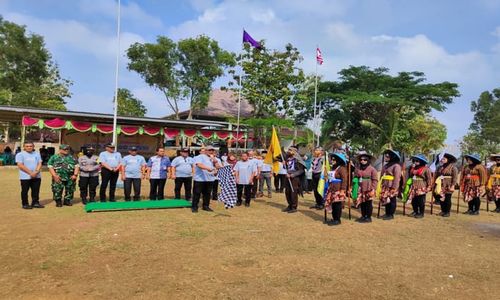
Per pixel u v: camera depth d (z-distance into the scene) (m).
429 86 32.81
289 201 11.60
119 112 41.62
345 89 35.34
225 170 10.66
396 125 31.58
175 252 6.99
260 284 5.55
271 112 32.56
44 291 5.12
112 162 12.05
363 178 10.27
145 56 33.72
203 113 38.22
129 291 5.17
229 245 7.56
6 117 25.62
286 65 32.72
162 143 28.02
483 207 14.61
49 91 42.22
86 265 6.18
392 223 10.39
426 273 6.30
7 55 39.09
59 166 11.12
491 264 6.92
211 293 5.17
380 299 5.19
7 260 6.34
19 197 12.65
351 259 6.91
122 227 8.77
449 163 12.11
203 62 34.06
